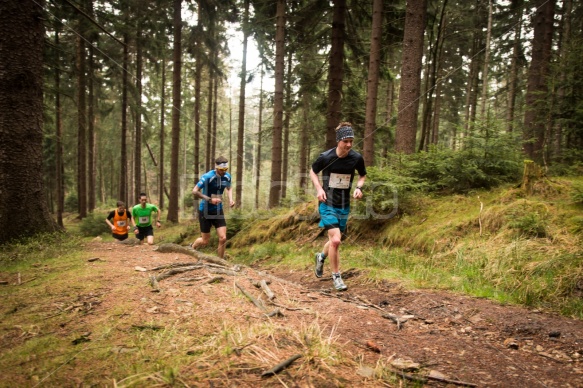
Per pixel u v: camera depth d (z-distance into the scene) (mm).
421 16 7934
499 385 1811
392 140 11523
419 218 5738
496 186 6043
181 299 2768
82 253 5434
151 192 45656
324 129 12852
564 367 2043
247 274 3885
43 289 3211
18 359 1826
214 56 19109
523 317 2807
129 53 20078
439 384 1786
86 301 2805
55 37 15531
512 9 13820
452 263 4250
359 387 1618
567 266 3332
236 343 1951
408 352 2211
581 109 7309
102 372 1661
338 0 10195
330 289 4133
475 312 2973
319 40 12031
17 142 6262
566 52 8008
